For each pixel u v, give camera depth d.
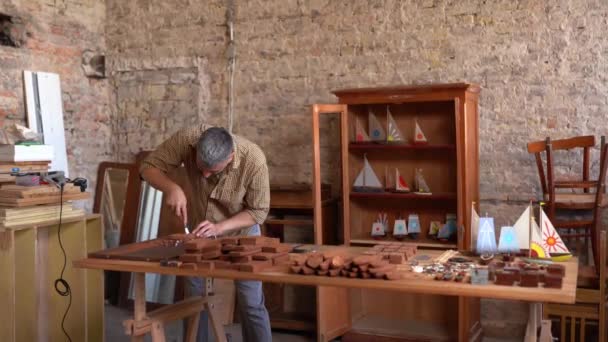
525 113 4.68
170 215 5.56
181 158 3.58
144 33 5.88
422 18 4.93
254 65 5.48
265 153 5.48
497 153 4.76
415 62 4.96
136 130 5.95
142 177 3.57
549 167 4.19
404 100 4.45
